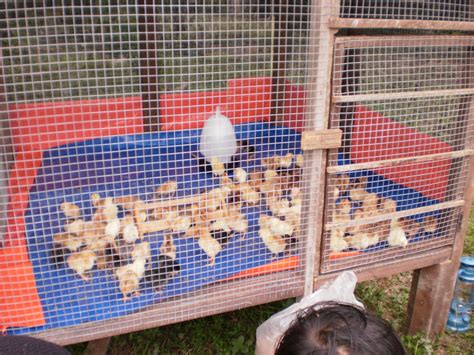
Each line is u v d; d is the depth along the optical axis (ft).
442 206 7.40
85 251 6.49
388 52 7.27
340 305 4.03
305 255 6.75
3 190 6.68
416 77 7.20
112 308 6.13
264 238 6.99
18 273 6.18
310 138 5.99
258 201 7.92
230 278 6.70
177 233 7.11
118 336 8.17
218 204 7.29
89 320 6.03
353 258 7.18
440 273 7.89
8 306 5.94
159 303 6.29
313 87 5.95
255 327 8.52
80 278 6.49
